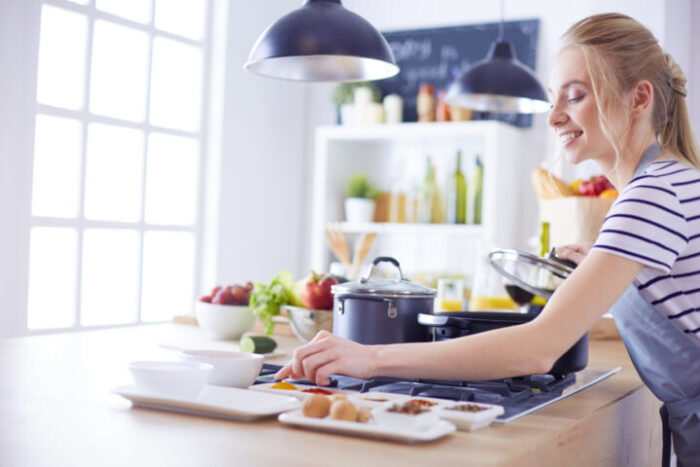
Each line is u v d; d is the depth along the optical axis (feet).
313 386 4.15
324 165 15.07
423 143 15.25
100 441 2.93
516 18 14.40
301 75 7.15
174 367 3.78
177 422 3.29
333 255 15.43
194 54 14.16
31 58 11.06
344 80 7.17
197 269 14.35
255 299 6.39
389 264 14.78
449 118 14.17
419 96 14.48
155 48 13.25
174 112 13.80
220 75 14.35
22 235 11.08
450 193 14.10
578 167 12.35
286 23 6.20
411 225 14.23
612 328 7.31
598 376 4.99
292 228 16.31
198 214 14.37
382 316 4.64
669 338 4.05
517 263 5.05
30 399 3.70
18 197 11.01
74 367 4.76
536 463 3.10
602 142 4.37
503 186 13.67
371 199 15.01
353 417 3.22
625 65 4.23
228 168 14.51
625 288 3.84
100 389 4.04
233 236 14.71
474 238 14.73
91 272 12.25
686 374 4.10
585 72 4.29
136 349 5.71
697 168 4.44
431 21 15.19
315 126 16.49
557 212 8.41
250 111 15.03
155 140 13.33
